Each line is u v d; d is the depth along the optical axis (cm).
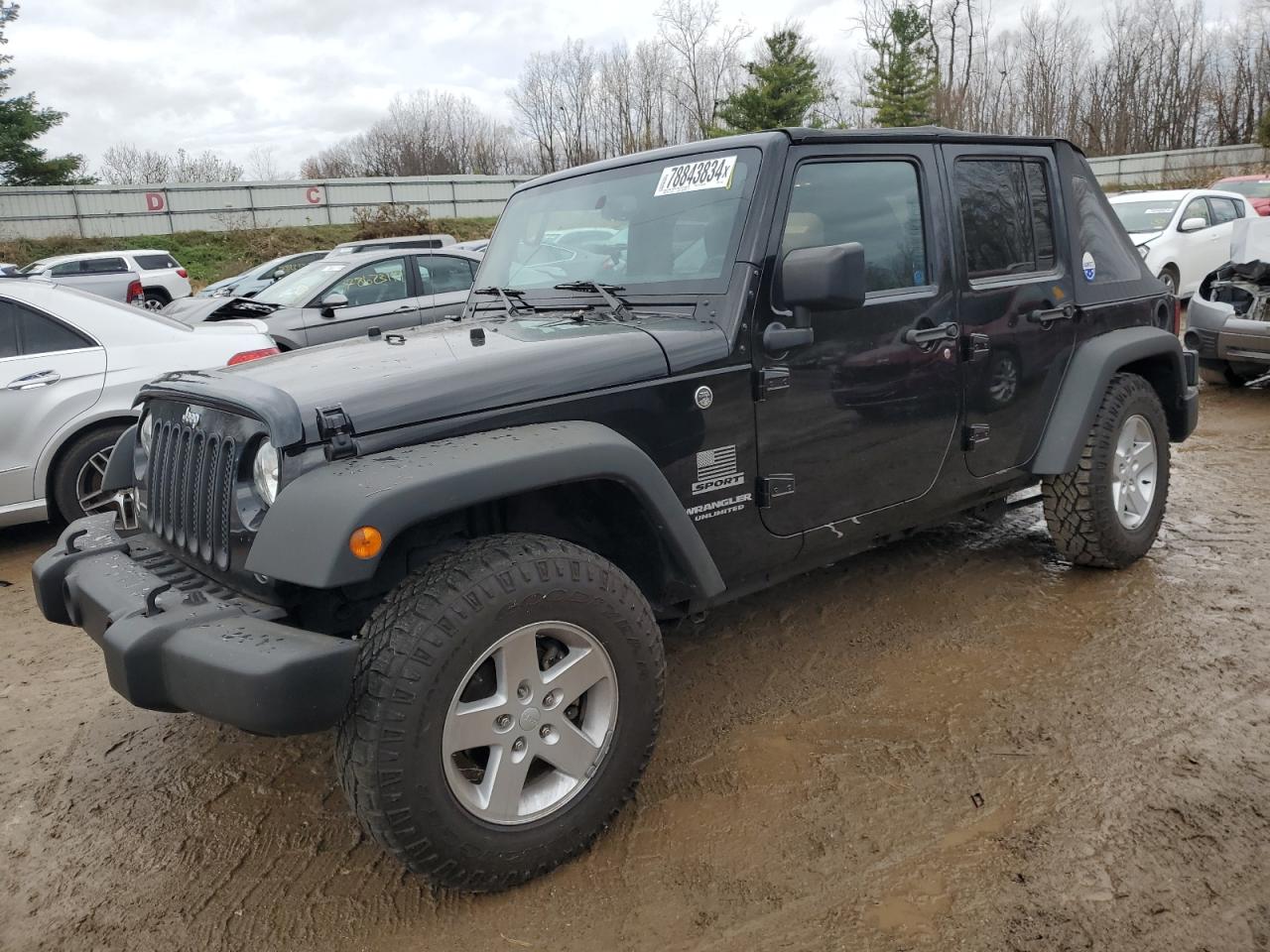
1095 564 417
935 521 369
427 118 5788
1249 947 207
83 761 317
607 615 241
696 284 293
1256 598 388
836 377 307
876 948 213
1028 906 223
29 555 539
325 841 268
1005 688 328
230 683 203
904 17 3753
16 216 3155
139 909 243
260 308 848
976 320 352
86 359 521
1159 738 290
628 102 4609
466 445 228
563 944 221
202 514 253
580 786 244
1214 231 1268
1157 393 455
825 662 356
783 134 296
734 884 237
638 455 249
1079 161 419
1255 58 4759
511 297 348
